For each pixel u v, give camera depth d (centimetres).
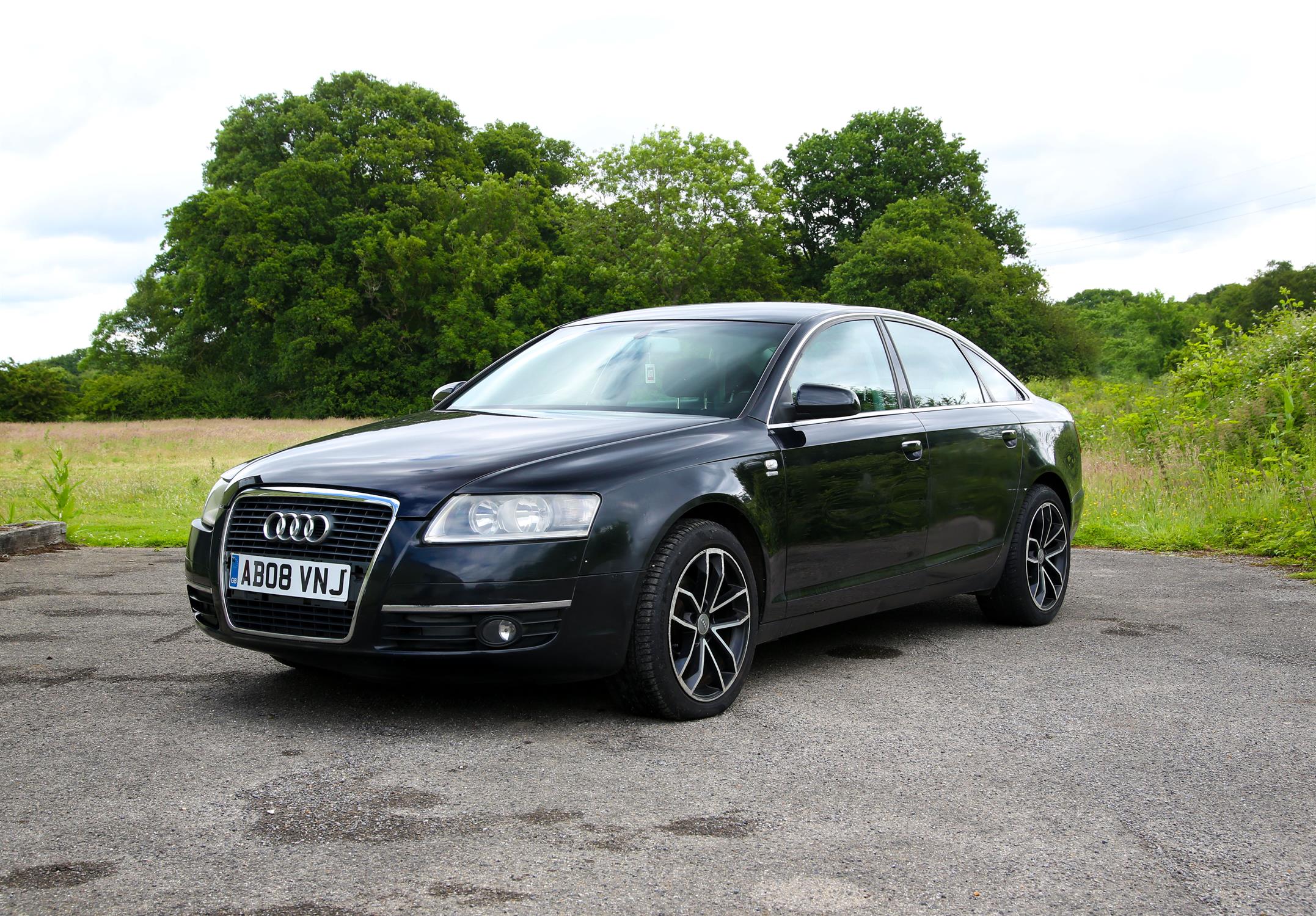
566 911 215
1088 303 12369
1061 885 232
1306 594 635
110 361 8200
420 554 323
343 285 6266
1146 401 1451
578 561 333
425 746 327
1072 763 319
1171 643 496
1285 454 977
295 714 362
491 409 438
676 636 359
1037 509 536
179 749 321
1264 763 321
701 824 266
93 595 606
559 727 349
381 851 245
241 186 6631
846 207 7225
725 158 6069
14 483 1794
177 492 1504
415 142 6444
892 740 341
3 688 394
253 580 347
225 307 6494
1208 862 246
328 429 5181
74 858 239
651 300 5788
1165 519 911
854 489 427
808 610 413
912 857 247
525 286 6206
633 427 381
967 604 607
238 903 216
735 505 374
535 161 7344
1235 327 1633
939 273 6166
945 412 495
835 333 460
